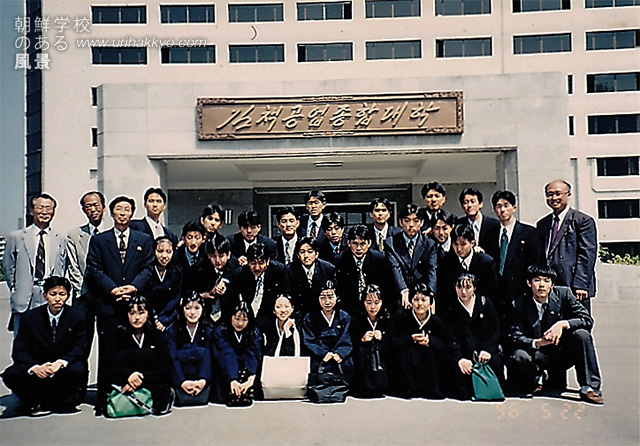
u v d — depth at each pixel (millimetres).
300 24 20234
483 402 4676
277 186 16047
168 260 4895
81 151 20875
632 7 20859
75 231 5359
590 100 21719
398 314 4910
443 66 20234
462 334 4824
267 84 10008
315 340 4926
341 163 12570
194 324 4859
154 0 20234
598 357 6363
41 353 4582
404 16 20359
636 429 3998
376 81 9969
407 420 4254
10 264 5113
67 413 4555
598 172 22188
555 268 5117
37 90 21828
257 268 5004
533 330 4855
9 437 3996
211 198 16188
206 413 4508
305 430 4066
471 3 20516
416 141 9898
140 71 20500
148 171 10016
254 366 4844
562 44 20922
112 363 4523
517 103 9906
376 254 5219
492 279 4934
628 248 22203
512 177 10031
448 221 5129
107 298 4719
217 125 9898
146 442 3883
